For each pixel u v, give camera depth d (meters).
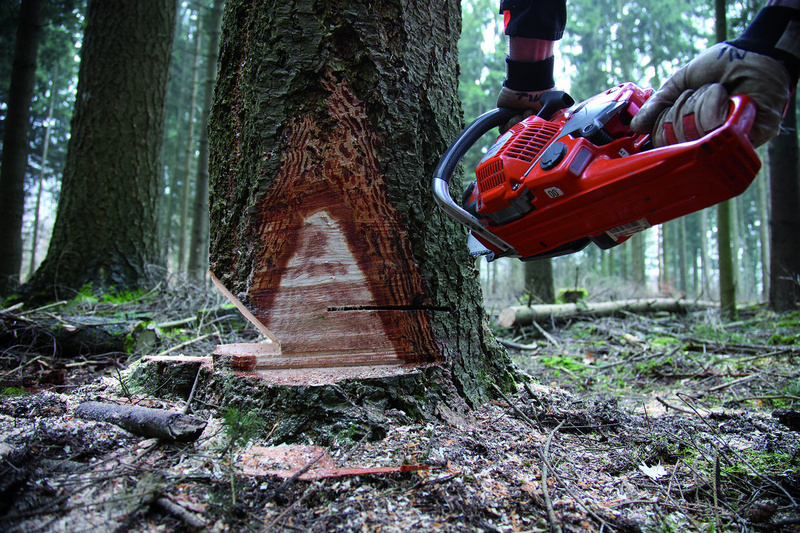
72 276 4.68
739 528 1.30
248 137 1.77
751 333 5.28
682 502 1.43
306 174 1.70
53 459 1.39
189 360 1.94
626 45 16.58
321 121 1.70
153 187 5.21
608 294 9.45
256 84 1.73
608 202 1.38
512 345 5.08
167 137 15.12
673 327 6.05
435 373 1.74
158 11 5.24
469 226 1.66
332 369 1.73
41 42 9.09
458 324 1.88
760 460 1.69
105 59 4.98
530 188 1.49
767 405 2.65
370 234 1.73
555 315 6.07
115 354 3.26
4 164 5.62
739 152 1.16
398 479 1.35
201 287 5.51
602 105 1.46
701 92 1.24
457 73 2.04
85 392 2.03
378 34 1.71
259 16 1.73
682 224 16.62
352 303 1.75
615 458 1.64
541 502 1.30
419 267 1.76
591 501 1.36
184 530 1.14
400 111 1.75
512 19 1.64
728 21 8.27
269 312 1.76
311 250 1.74
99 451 1.45
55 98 13.84
